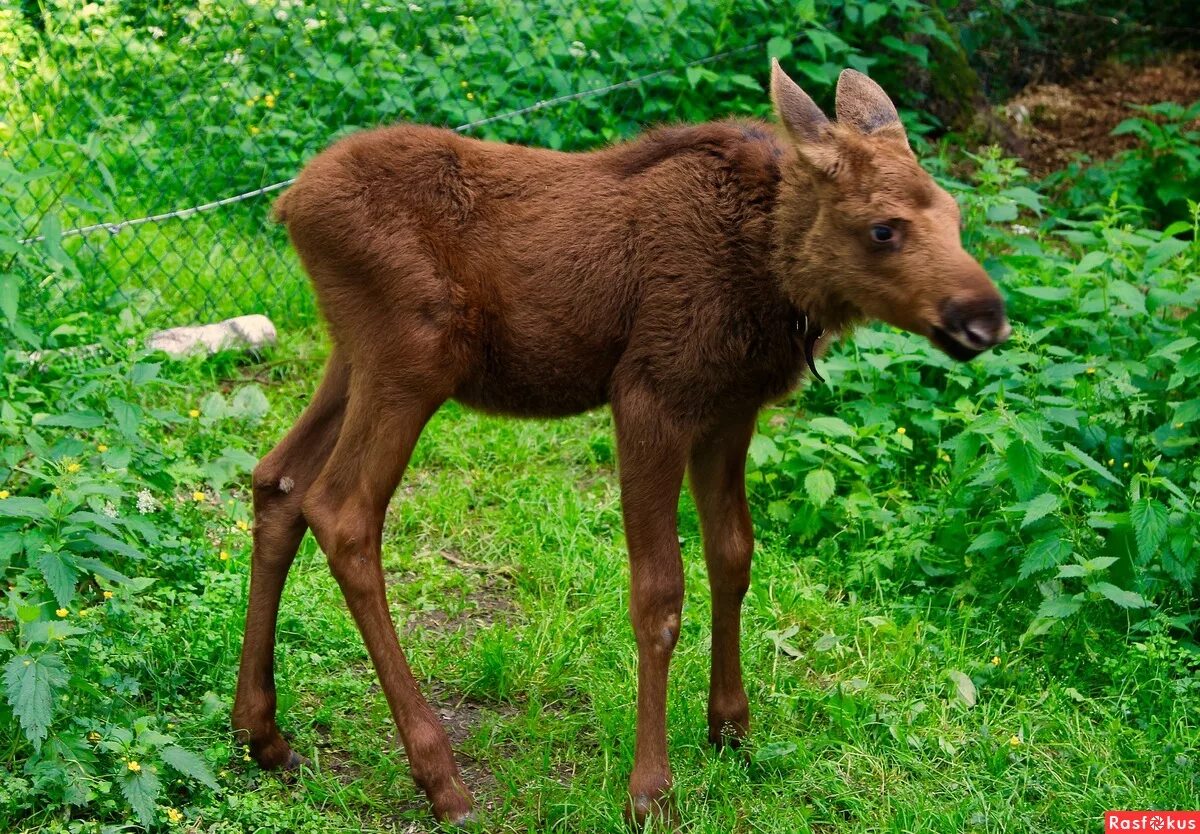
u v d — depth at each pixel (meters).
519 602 7.71
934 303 5.38
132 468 7.58
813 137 5.61
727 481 6.26
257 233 10.66
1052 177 13.05
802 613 7.59
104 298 9.62
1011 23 15.15
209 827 5.79
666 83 11.70
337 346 6.22
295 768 6.28
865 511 8.33
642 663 5.88
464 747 6.53
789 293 5.77
